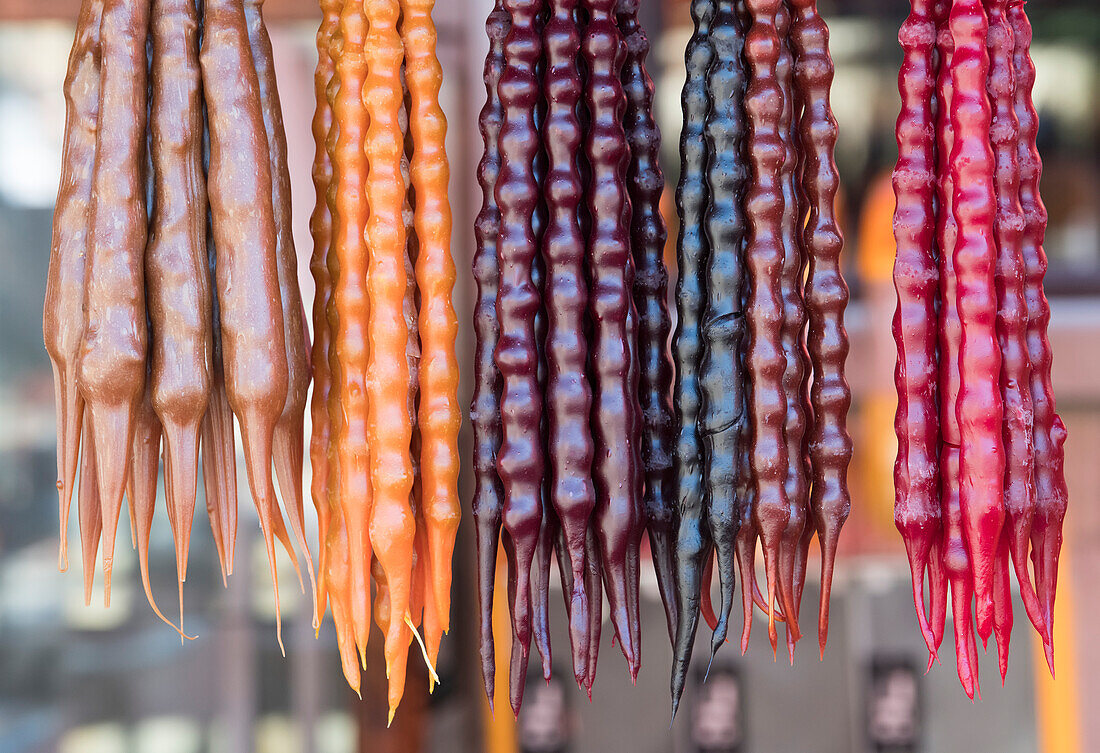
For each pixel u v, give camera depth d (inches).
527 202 38.9
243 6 39.0
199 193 38.5
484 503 39.2
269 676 75.1
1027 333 39.6
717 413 38.8
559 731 73.1
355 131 38.9
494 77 39.8
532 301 38.8
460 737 75.5
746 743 73.0
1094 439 74.4
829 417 39.1
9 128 68.4
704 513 39.2
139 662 74.5
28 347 71.4
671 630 39.8
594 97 39.0
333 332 39.4
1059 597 71.5
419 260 39.0
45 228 70.4
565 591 39.3
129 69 38.2
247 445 38.2
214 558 74.7
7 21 61.0
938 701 72.3
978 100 38.7
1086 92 77.0
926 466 38.9
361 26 39.0
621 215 38.9
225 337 38.1
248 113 38.4
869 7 73.9
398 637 38.5
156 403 38.0
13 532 72.6
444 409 38.8
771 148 38.7
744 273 39.1
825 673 72.9
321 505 39.4
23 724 73.3
